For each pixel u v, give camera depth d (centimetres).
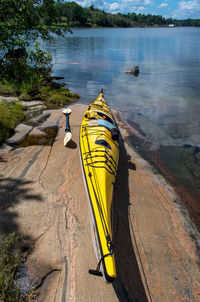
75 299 271
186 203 461
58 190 451
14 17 1255
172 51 3052
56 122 787
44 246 333
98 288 285
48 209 401
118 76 1585
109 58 2389
